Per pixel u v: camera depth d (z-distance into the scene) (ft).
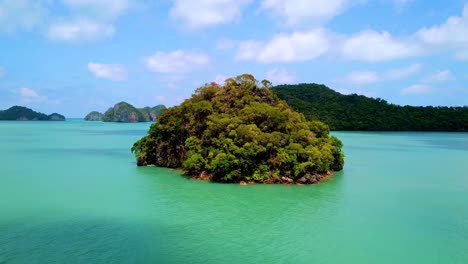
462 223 97.50
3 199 117.29
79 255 74.54
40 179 151.64
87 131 564.71
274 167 146.20
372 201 119.03
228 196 123.03
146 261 72.23
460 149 298.76
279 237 85.71
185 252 76.79
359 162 214.69
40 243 80.64
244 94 179.32
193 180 149.59
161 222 95.35
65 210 105.40
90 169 178.40
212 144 155.22
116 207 108.68
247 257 74.79
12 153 247.50
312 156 147.74
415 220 99.60
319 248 79.66
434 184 147.54
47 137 415.03
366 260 74.18
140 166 187.83
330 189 136.05
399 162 215.92
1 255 74.02
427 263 73.26
